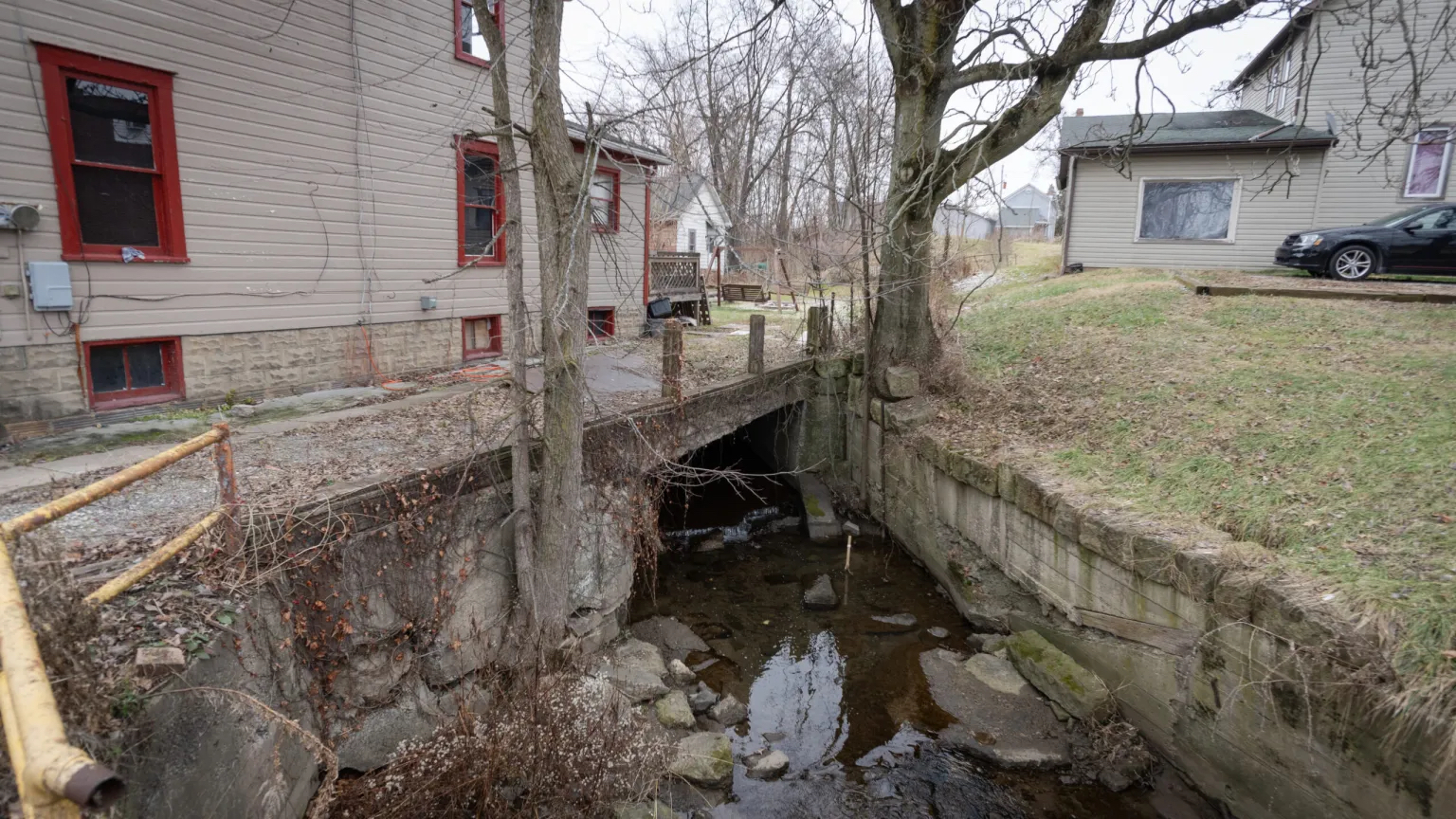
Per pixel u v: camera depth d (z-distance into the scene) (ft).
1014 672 22.41
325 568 15.15
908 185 32.63
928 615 27.32
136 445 21.68
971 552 27.43
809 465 39.99
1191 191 58.34
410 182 32.14
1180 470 21.98
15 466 19.21
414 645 17.65
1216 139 55.62
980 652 23.82
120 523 15.24
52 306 21.20
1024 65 29.58
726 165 83.56
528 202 38.60
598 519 23.65
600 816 16.51
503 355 38.45
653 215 65.57
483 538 19.60
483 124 35.06
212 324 25.50
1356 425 21.54
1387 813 13.00
